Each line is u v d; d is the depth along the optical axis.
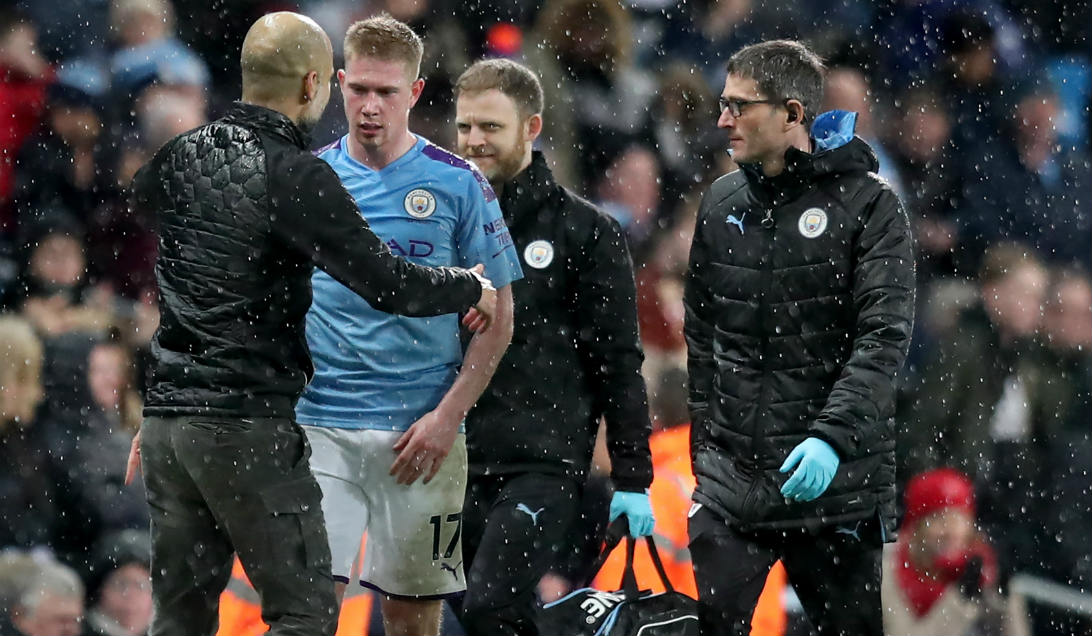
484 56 32.97
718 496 18.59
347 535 19.05
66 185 29.73
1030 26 35.97
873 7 35.78
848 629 18.72
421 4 32.97
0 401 24.91
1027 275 30.25
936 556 23.75
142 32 31.27
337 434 18.98
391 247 18.94
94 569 23.92
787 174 18.30
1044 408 29.33
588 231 20.03
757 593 18.66
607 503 24.09
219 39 32.31
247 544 16.36
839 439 17.55
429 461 18.73
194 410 16.22
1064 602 25.45
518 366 19.91
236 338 16.27
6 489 24.48
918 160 35.06
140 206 17.11
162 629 17.03
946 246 34.12
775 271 18.36
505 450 19.84
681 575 22.81
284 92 16.77
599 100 32.72
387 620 19.80
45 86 30.34
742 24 35.31
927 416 29.20
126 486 24.98
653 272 30.05
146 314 28.05
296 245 16.34
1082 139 35.56
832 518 18.11
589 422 20.31
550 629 19.64
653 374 27.08
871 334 17.78
